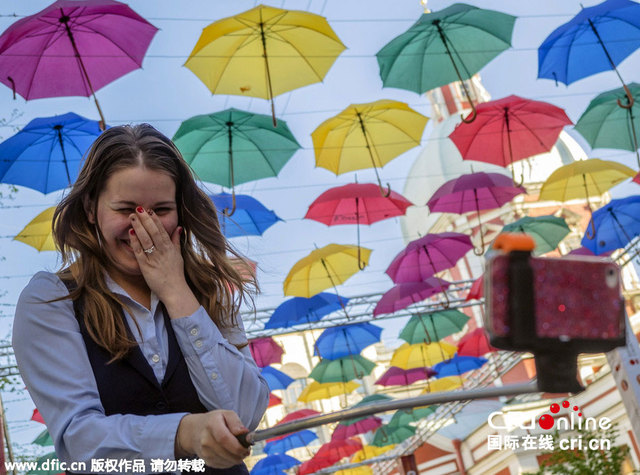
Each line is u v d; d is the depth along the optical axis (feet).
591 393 71.67
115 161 4.83
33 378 4.49
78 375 4.46
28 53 22.84
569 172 40.16
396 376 69.51
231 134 30.48
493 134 33.19
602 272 2.34
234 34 25.48
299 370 155.84
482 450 86.48
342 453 86.17
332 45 26.16
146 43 23.81
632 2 27.48
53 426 4.33
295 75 26.27
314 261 44.50
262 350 55.42
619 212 45.50
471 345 63.87
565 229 48.70
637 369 17.37
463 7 27.45
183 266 5.20
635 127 34.24
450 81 28.94
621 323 2.34
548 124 33.14
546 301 2.29
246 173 31.37
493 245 2.36
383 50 28.12
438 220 137.28
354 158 33.24
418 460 95.45
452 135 33.32
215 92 25.95
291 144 31.42
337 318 55.06
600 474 32.04
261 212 36.32
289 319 49.44
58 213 5.03
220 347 4.79
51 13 22.25
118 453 4.01
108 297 4.74
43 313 4.58
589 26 28.45
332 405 147.13
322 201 37.63
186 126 29.22
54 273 4.88
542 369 2.32
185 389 4.68
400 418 76.38
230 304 5.62
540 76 29.50
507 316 2.29
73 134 27.89
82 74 23.38
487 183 39.78
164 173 4.94
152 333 4.74
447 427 94.84
